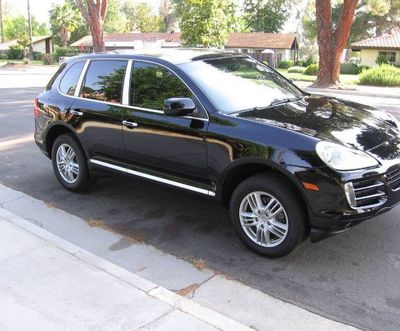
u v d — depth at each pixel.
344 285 3.96
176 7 69.25
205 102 4.67
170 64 5.04
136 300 3.62
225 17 33.84
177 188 4.97
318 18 22.06
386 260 4.35
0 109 14.07
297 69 39.19
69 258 4.27
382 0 34.25
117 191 6.31
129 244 4.80
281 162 4.08
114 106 5.43
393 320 3.49
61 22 67.81
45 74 32.09
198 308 3.51
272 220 4.32
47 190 6.45
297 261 4.36
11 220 5.11
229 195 4.73
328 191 3.92
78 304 3.58
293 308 3.64
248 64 5.64
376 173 4.04
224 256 4.51
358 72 41.06
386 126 4.76
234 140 4.36
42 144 6.54
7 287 3.82
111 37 64.06
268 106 4.87
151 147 5.07
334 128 4.38
